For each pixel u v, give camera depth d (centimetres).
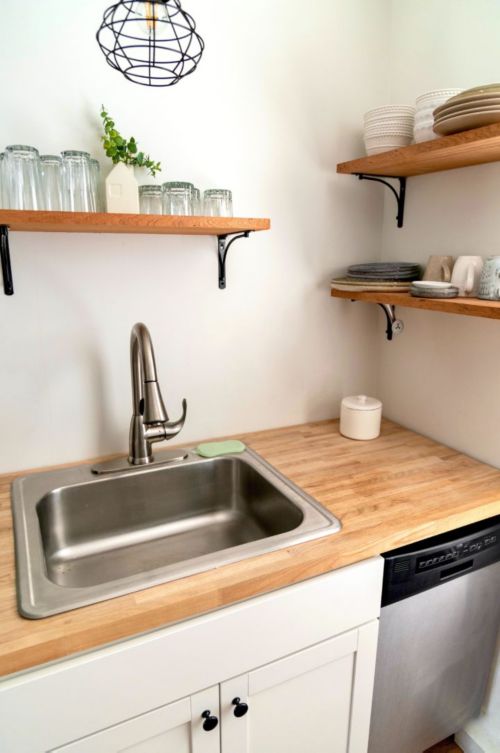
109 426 144
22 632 78
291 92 148
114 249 134
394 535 105
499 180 129
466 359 145
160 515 141
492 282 121
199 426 158
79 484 128
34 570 93
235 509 148
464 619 126
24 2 113
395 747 128
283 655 98
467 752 150
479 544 118
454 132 116
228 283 152
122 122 128
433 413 160
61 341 133
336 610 102
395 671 118
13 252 123
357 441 159
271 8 140
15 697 75
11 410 131
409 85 155
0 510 116
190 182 139
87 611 82
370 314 179
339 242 168
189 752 94
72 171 116
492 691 146
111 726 84
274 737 104
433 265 142
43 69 118
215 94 138
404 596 111
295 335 167
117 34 103
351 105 159
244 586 90
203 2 131
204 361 154
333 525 107
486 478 132
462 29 134
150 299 142
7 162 110
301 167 155
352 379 182
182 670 88
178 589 88
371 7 155
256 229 124
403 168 142
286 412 172
